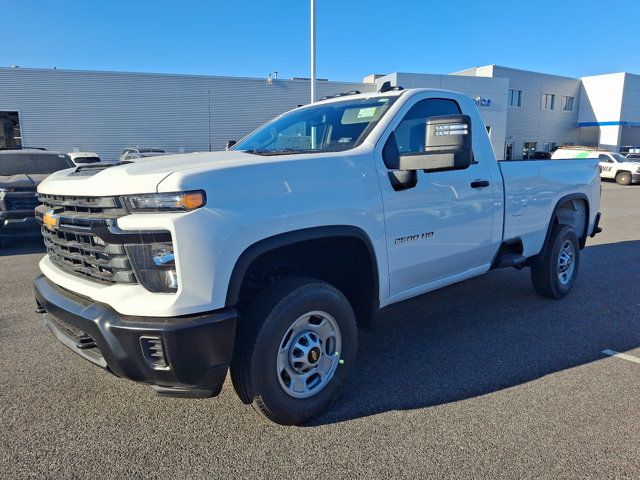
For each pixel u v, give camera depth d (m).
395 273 3.57
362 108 3.87
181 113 33.84
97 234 2.64
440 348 4.31
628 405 3.31
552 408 3.27
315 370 3.11
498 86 37.16
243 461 2.72
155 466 2.68
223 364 2.61
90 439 2.93
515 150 44.91
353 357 3.31
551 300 5.68
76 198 2.87
